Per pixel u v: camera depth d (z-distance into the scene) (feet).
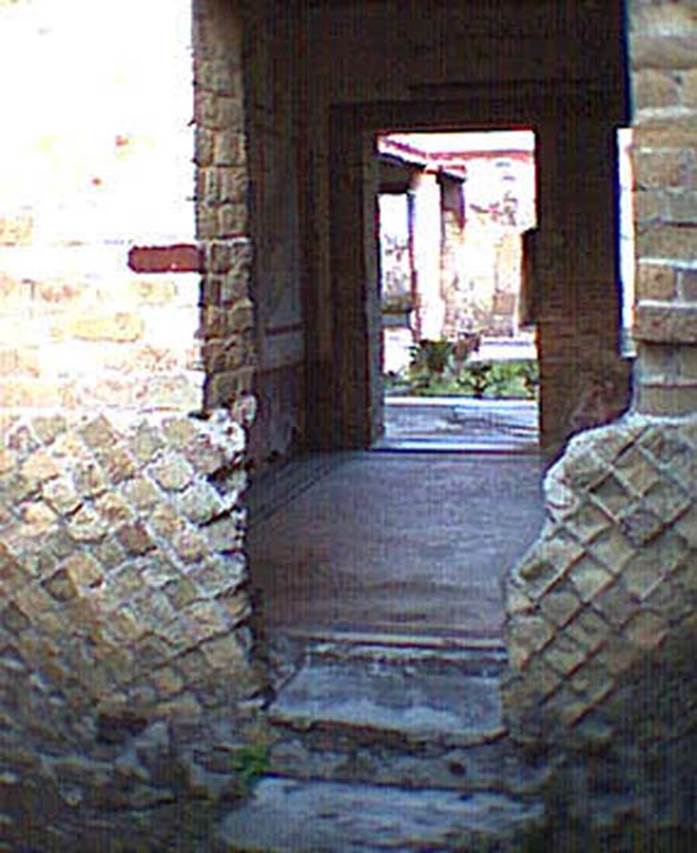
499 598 20.54
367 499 29.04
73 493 17.49
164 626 17.30
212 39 17.53
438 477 31.94
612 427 15.53
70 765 17.78
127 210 17.20
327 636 18.35
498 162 74.54
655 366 15.29
